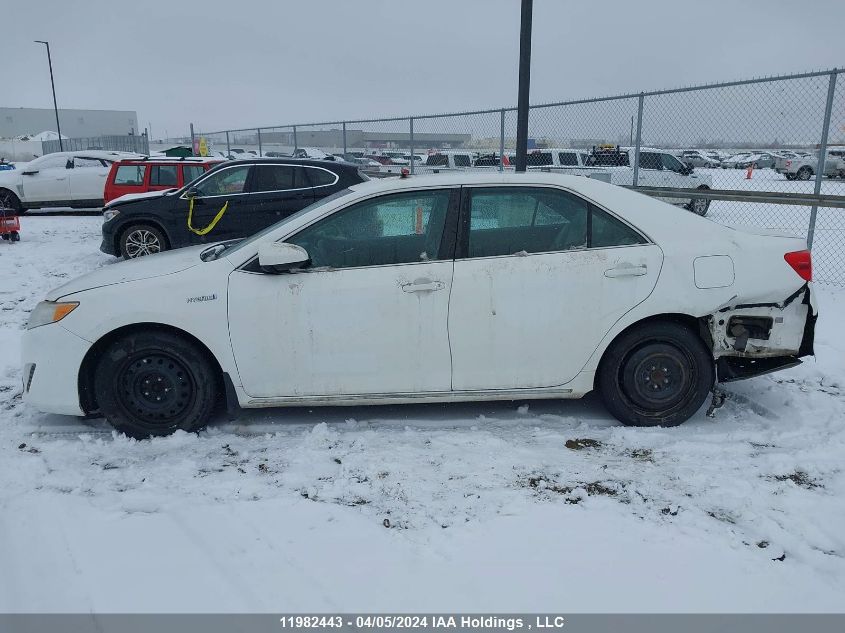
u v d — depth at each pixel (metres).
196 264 4.33
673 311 4.18
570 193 4.24
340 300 4.12
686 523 3.26
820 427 4.38
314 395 4.23
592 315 4.18
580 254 4.18
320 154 18.77
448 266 4.15
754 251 4.23
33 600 2.72
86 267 10.55
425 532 3.19
